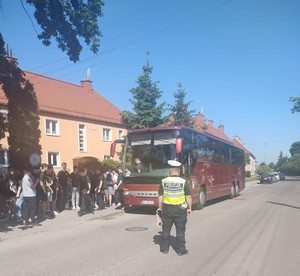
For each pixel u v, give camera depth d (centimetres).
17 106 1568
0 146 1251
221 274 623
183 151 1410
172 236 960
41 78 3197
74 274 630
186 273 629
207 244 860
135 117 2695
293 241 893
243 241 894
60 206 1468
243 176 2606
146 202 1380
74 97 3269
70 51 1380
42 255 771
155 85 2773
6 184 1287
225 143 2109
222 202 1978
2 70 1276
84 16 1349
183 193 759
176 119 3098
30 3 1279
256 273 629
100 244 873
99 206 1570
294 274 625
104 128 3250
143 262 700
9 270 663
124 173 1446
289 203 1872
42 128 2594
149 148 1417
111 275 621
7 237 979
